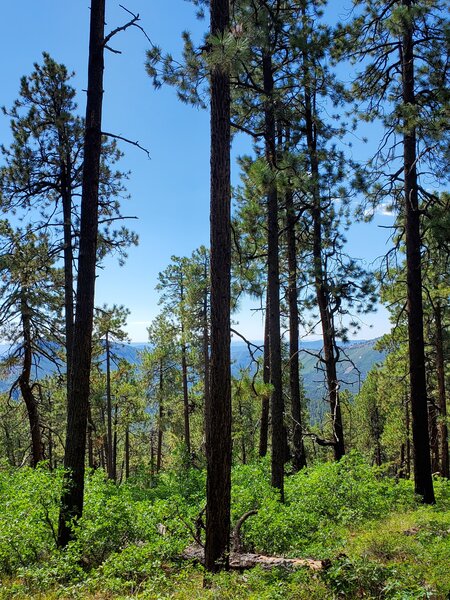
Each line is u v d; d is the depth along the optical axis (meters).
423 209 11.62
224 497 6.68
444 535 7.91
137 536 8.95
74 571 7.16
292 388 15.81
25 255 16.44
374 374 46.31
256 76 11.84
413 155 11.80
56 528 8.64
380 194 12.70
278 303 10.98
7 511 8.44
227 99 7.36
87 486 11.41
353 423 50.47
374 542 7.31
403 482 14.00
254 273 11.44
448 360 23.84
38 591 6.32
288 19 11.26
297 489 12.16
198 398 34.69
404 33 11.48
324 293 15.11
